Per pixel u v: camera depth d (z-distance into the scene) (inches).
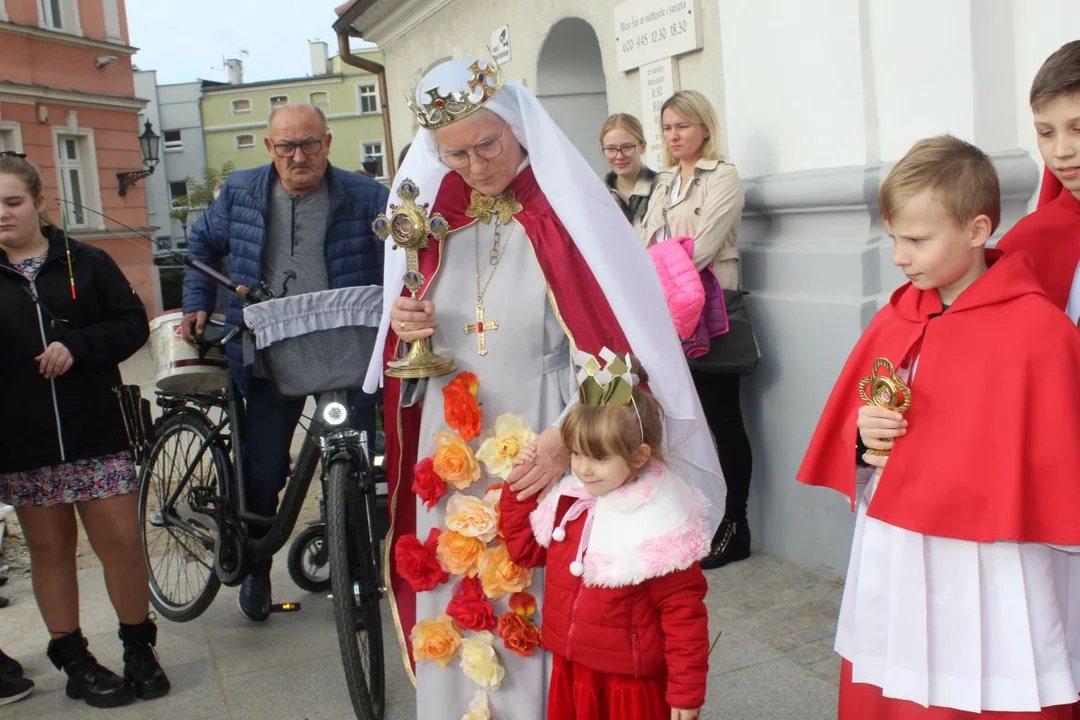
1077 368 70.1
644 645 81.8
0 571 186.2
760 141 167.8
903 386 74.0
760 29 164.4
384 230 96.6
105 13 775.7
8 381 124.0
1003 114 136.8
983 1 133.7
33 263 127.1
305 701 129.3
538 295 94.3
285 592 170.1
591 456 79.9
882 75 145.9
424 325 94.5
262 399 146.6
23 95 704.4
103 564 131.4
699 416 93.5
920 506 73.2
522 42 291.7
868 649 78.7
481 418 95.3
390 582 105.5
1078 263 81.0
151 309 791.7
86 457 127.0
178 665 142.6
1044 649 72.6
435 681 100.0
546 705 98.5
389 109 455.5
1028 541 70.0
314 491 236.2
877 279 146.6
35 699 134.1
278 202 149.6
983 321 73.0
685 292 146.3
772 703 118.1
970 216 72.0
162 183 1749.5
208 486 152.6
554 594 85.6
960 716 75.4
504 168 93.7
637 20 209.6
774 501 165.0
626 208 187.9
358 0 397.7
